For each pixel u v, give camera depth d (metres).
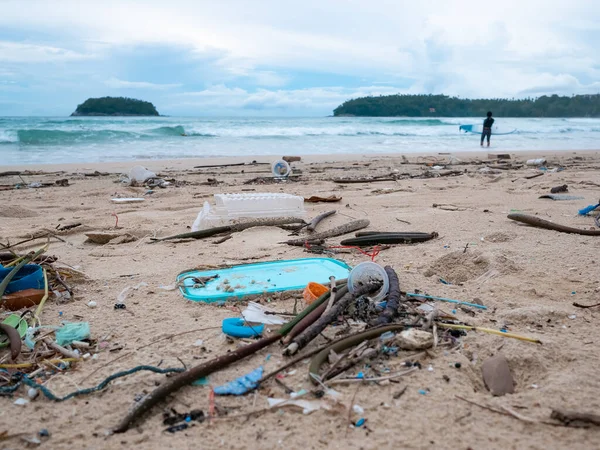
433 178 11.32
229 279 4.11
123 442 2.13
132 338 3.13
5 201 8.44
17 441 2.16
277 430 2.19
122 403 2.43
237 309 3.58
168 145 23.64
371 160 16.64
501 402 2.40
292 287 3.86
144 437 2.16
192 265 4.64
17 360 2.86
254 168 14.17
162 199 8.66
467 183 10.33
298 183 10.61
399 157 17.98
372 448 2.06
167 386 2.42
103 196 9.04
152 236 5.96
